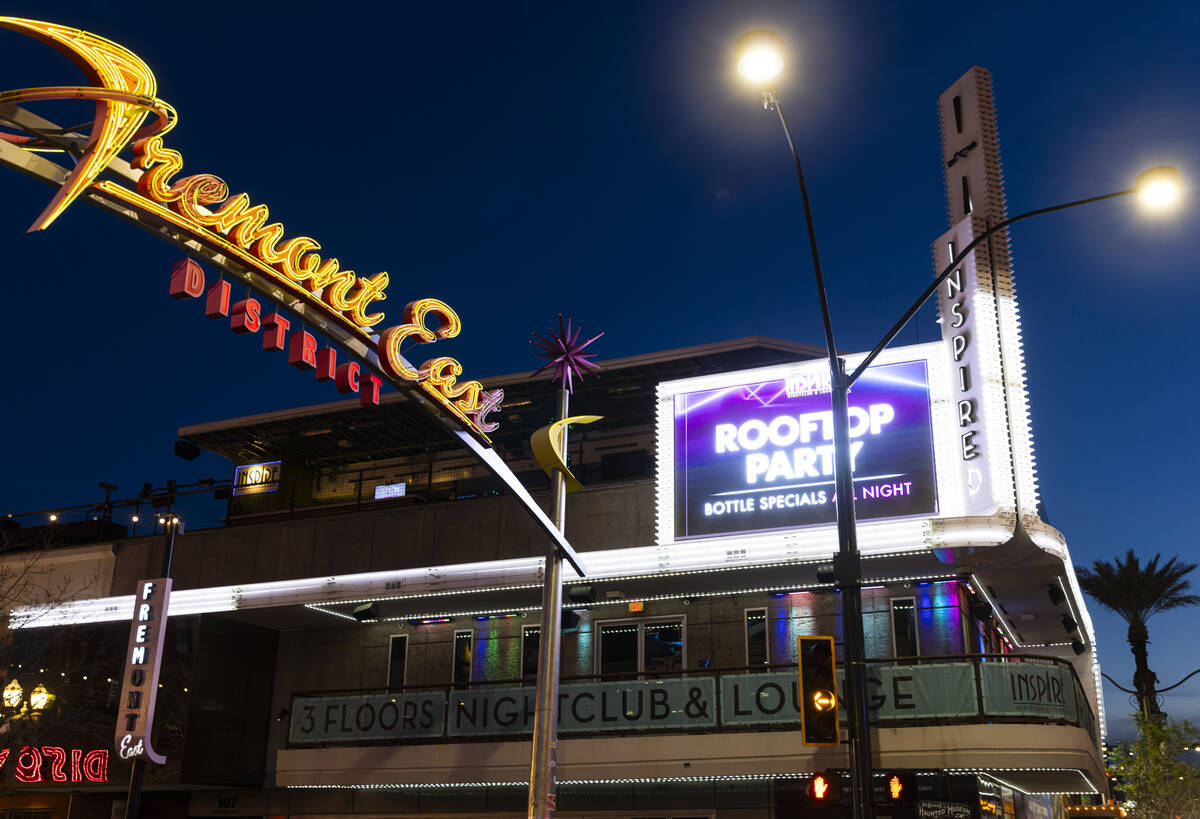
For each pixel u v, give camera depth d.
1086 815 38.25
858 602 13.65
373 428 33.38
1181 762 44.84
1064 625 26.48
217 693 25.00
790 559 20.80
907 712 18.91
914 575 21.50
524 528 23.59
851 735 13.09
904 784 13.49
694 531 22.14
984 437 20.39
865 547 20.28
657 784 21.56
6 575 28.06
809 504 21.53
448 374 13.48
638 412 31.91
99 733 25.66
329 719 23.00
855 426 21.78
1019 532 19.67
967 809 19.11
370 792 24.23
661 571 21.73
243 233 10.77
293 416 33.19
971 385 20.94
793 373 22.67
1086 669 30.28
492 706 21.70
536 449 16.97
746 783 20.91
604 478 28.48
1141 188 13.38
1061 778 21.77
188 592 25.45
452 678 24.61
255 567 25.94
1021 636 28.20
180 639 25.09
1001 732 18.17
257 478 34.94
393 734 22.27
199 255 10.62
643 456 28.33
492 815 22.84
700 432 22.92
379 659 25.55
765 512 21.80
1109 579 49.06
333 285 11.84
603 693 20.94
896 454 21.25
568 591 22.75
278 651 26.73
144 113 9.49
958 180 23.00
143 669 24.16
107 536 31.28
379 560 24.64
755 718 19.83
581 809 21.97
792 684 19.80
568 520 23.47
